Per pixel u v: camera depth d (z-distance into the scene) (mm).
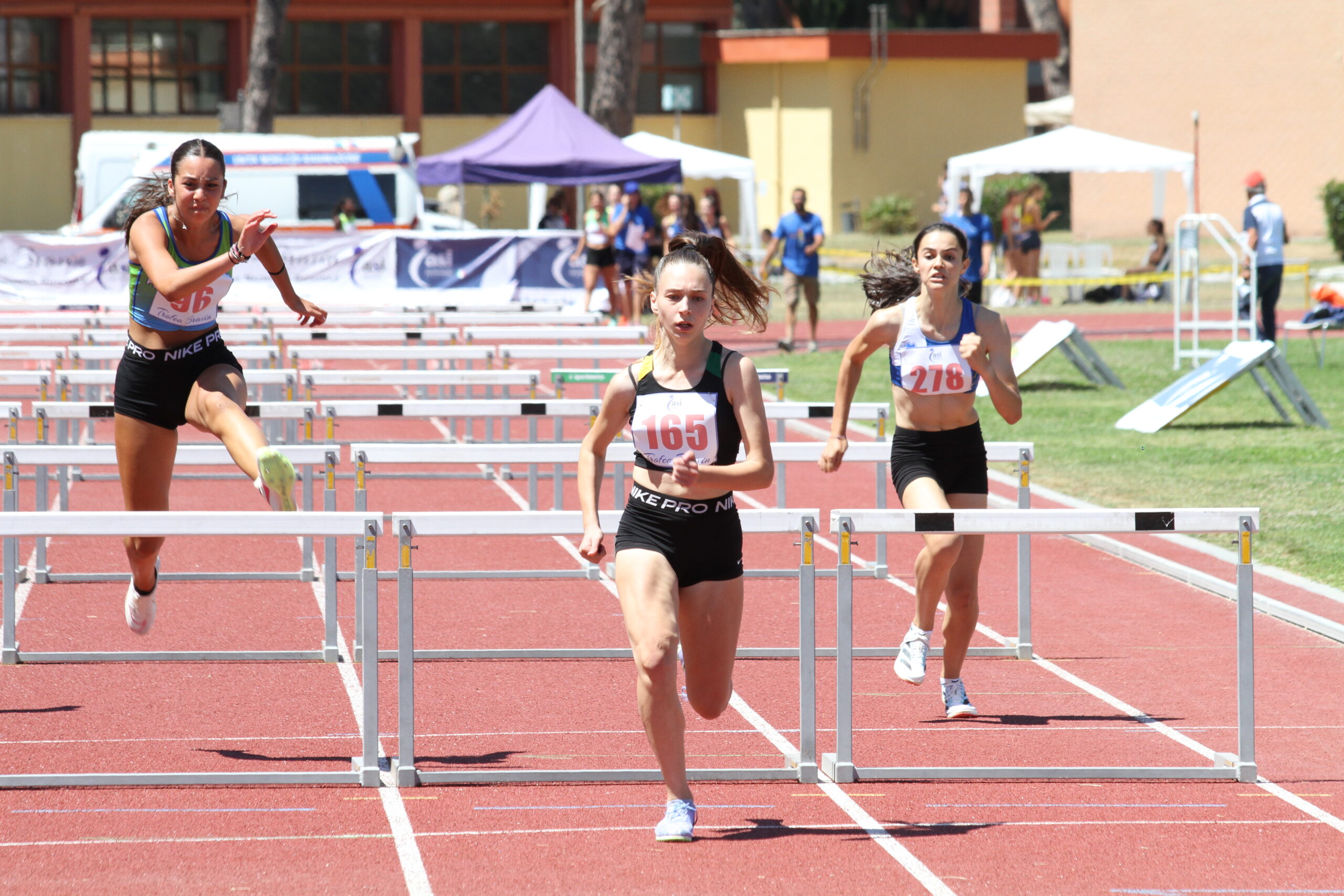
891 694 25312
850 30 166750
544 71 154750
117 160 98188
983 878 17281
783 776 20766
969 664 27172
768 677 26219
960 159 91625
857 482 45906
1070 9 179000
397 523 19781
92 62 140250
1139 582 33719
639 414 18016
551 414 35250
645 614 17672
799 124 154625
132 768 20906
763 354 74750
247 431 20531
